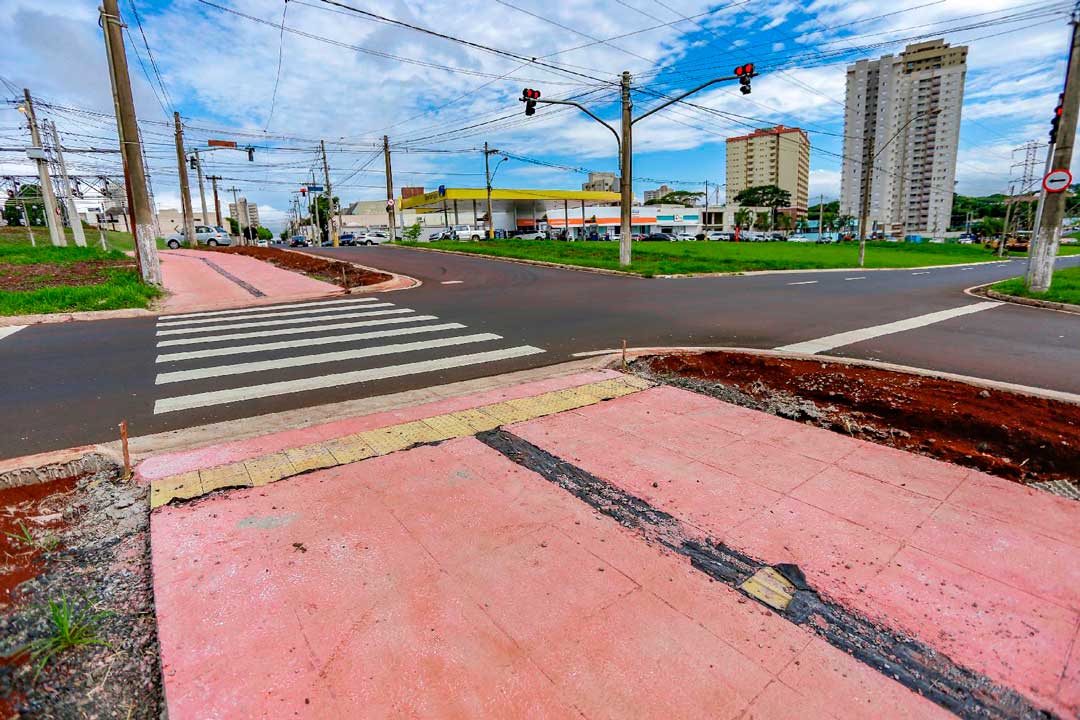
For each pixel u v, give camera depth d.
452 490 3.66
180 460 4.14
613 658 2.29
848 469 3.99
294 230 113.25
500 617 2.51
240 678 2.17
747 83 16.52
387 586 2.71
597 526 3.25
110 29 13.34
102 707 2.11
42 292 12.33
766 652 2.34
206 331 9.51
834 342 8.52
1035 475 4.03
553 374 6.62
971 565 2.90
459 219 79.00
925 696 2.14
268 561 2.89
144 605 2.65
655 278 20.50
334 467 4.01
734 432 4.69
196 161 47.34
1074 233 101.69
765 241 71.44
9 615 2.54
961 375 6.41
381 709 2.05
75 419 5.20
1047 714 2.07
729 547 3.05
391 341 8.62
